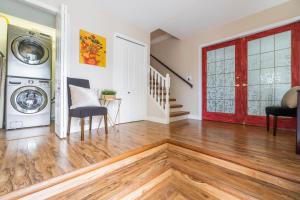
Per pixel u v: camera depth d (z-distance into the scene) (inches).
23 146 73.4
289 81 109.1
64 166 54.1
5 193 39.4
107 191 53.4
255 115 126.0
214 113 149.7
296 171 50.0
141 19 131.7
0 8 91.7
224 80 143.4
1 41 112.5
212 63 150.9
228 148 71.2
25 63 110.6
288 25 108.7
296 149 64.7
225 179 61.2
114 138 88.0
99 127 117.2
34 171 50.4
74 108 86.0
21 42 109.0
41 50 119.0
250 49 127.4
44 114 119.1
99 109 91.3
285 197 49.2
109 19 123.6
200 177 64.6
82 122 83.7
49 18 103.3
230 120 139.6
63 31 86.3
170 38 185.0
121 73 134.2
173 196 57.6
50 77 123.4
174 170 71.5
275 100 115.8
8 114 103.9
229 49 139.9
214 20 133.2
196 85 160.7
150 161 73.3
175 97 180.4
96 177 56.7
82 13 107.2
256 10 118.1
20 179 45.7
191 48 164.6
